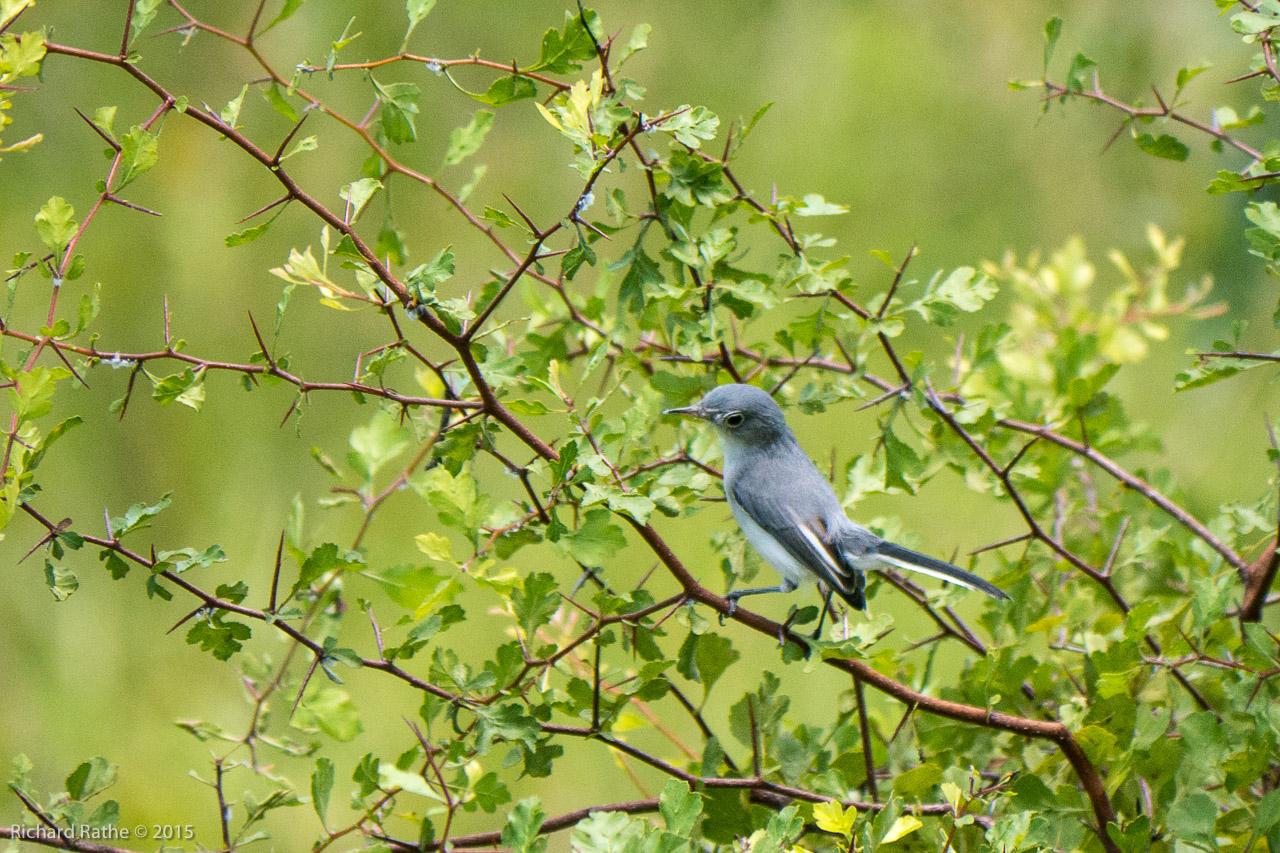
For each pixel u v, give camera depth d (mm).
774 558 8320
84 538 5984
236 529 14945
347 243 6324
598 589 7020
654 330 8430
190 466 15188
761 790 7078
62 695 13695
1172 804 6406
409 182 16109
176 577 6098
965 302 7633
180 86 15891
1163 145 7902
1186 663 7133
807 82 17953
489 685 6418
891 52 17812
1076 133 16781
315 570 6262
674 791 5656
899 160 17469
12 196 15320
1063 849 6543
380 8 16109
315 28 15828
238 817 12789
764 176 17594
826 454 15922
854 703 8195
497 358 7586
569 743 13648
